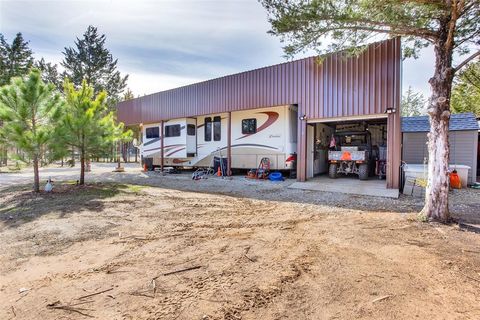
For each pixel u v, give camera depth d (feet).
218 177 37.24
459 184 27.76
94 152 28.12
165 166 50.80
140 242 12.14
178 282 8.32
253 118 36.96
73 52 92.43
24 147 22.48
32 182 32.37
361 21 16.16
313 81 28.60
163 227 14.44
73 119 25.48
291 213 17.26
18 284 8.33
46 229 14.03
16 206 19.34
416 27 15.30
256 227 14.28
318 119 28.73
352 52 20.36
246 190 26.78
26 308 7.01
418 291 7.61
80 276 8.82
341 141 36.52
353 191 24.34
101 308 6.98
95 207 19.15
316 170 37.09
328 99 27.53
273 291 7.70
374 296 7.36
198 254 10.59
